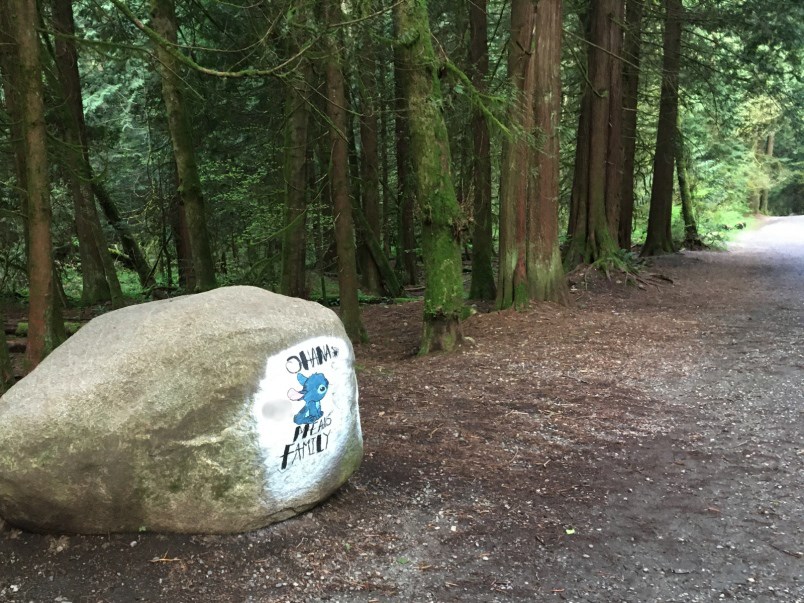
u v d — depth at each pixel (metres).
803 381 6.36
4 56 5.48
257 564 3.01
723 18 16.09
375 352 9.44
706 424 5.26
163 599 2.73
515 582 3.02
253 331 3.08
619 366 7.12
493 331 9.20
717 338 8.51
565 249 16.09
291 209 10.52
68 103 9.39
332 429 3.43
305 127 10.31
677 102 18.42
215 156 14.84
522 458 4.53
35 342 4.06
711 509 3.79
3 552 2.94
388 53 11.16
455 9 11.71
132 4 11.04
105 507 2.92
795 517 3.67
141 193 18.00
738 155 27.41
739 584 3.02
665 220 18.89
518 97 9.12
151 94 14.71
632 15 16.55
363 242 15.58
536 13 9.88
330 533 3.34
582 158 14.63
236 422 3.03
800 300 11.66
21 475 2.76
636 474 4.30
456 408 5.62
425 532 3.46
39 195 3.99
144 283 17.27
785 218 36.44
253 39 8.57
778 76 18.62
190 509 3.02
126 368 2.89
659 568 3.17
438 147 7.72
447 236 8.11
